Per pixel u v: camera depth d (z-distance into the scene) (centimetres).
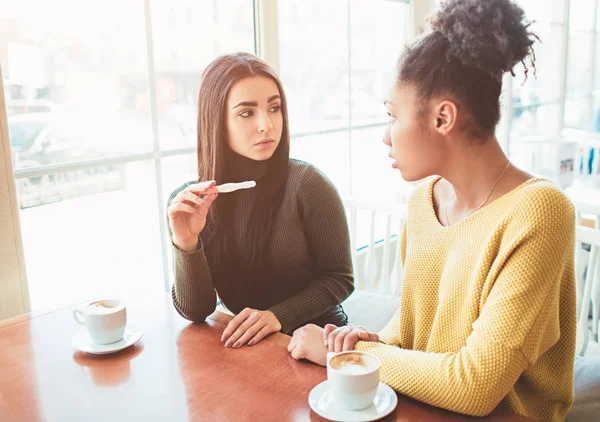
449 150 98
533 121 305
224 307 163
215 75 135
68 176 166
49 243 165
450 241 102
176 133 192
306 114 236
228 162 142
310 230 146
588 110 318
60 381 97
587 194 270
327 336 105
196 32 192
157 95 184
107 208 177
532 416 100
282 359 104
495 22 89
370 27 257
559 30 300
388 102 101
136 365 102
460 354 89
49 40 157
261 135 134
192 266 123
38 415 87
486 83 92
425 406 89
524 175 96
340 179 259
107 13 168
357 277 214
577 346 158
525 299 86
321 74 239
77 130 167
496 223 93
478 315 95
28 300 150
